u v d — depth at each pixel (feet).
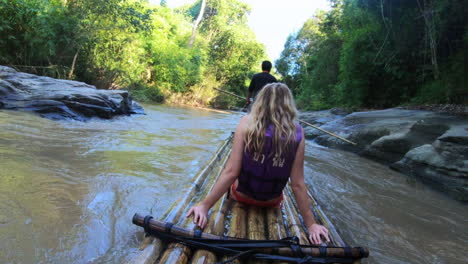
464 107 22.40
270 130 5.58
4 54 30.25
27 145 11.28
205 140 19.04
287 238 5.00
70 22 33.63
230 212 6.58
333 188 11.37
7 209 6.12
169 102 60.29
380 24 31.45
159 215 7.01
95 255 5.18
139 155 12.40
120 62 43.78
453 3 23.53
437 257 6.72
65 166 9.49
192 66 63.52
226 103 75.20
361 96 36.14
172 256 4.59
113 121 21.75
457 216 9.56
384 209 9.61
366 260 6.20
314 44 77.97
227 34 81.51
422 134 16.92
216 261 4.74
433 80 29.04
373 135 20.20
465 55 24.00
